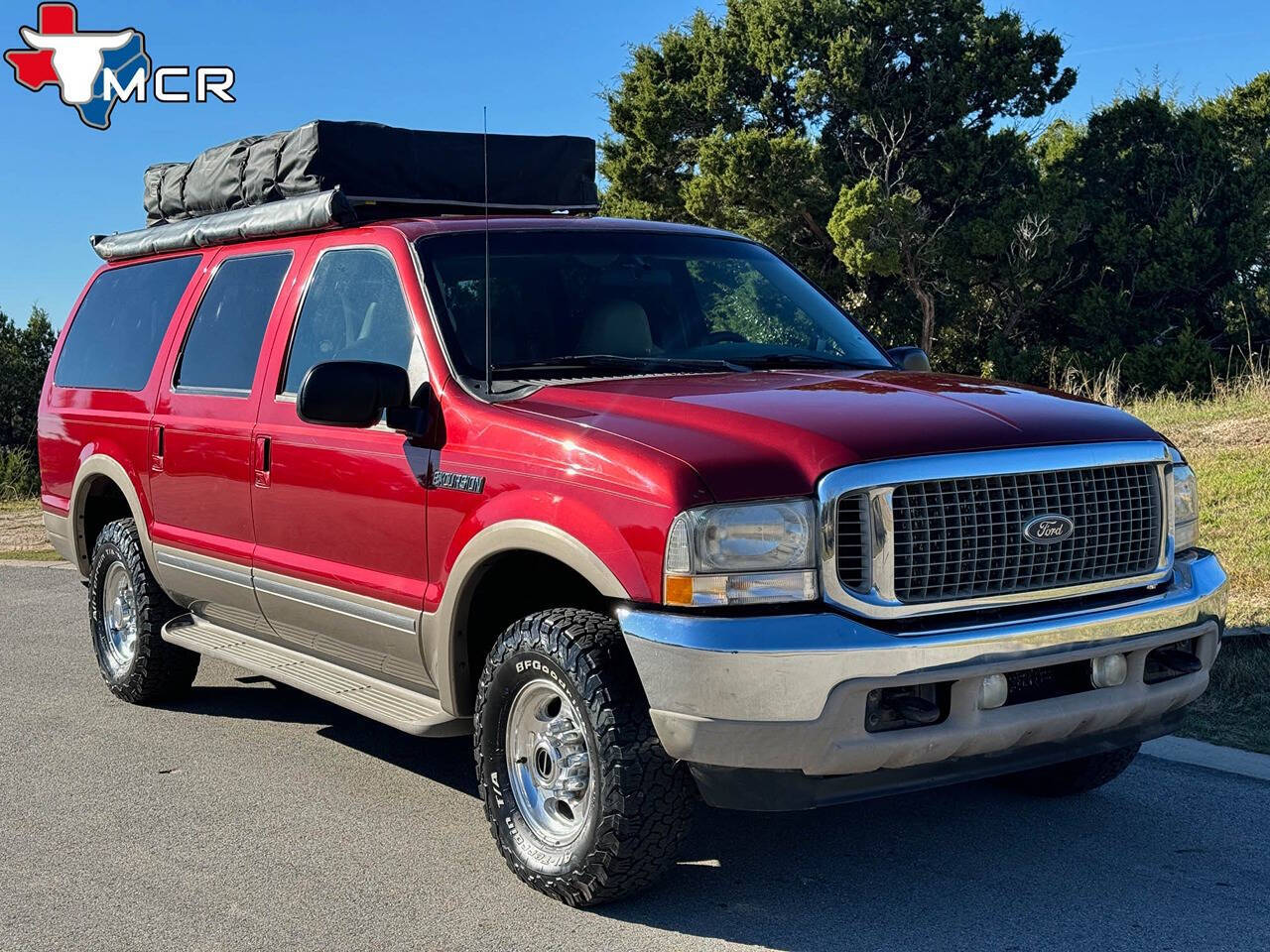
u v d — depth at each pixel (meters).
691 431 3.87
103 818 5.02
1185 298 31.94
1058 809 4.90
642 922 3.99
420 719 4.62
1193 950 3.71
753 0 34.91
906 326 33.12
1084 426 4.07
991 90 33.16
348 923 4.03
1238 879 4.21
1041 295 32.62
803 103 33.59
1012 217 31.52
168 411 6.11
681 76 36.03
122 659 6.82
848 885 4.25
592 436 3.96
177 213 7.09
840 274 34.06
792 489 3.64
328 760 5.79
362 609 4.86
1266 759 5.27
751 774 3.62
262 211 5.80
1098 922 3.91
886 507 3.64
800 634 3.55
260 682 7.28
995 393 4.31
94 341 7.14
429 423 4.54
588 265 5.10
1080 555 3.96
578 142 6.33
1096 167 32.94
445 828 4.88
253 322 5.71
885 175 32.19
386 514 4.68
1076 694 3.89
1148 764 5.31
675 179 35.53
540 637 4.04
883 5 32.91
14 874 4.47
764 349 5.06
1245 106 33.06
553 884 4.09
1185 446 11.20
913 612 3.67
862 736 3.57
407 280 4.86
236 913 4.12
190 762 5.76
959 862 4.41
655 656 3.66
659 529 3.68
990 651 3.66
